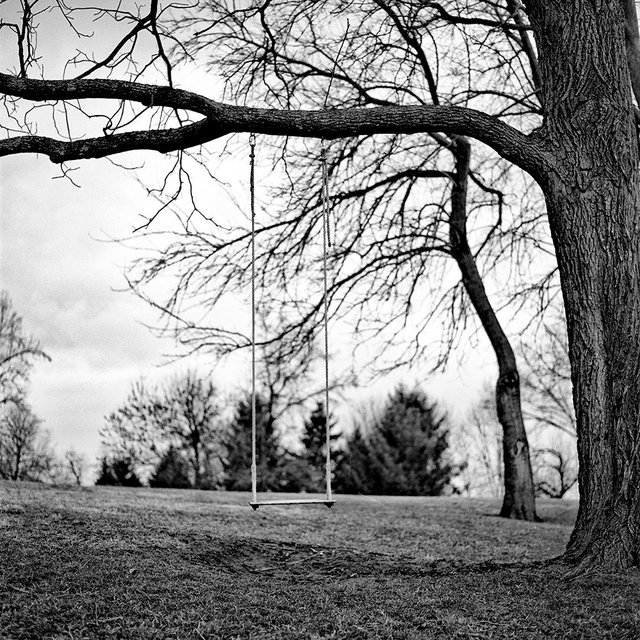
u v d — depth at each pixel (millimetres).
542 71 9750
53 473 37781
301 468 36312
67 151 9469
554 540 13641
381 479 37094
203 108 9375
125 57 9719
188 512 13281
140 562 8578
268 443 35875
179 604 7348
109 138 9547
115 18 9477
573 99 9359
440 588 8320
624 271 9055
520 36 15625
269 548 10750
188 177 10656
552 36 9547
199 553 9578
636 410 8836
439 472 38750
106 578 7859
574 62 9383
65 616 6785
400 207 16828
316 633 6859
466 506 19906
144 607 7172
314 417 38000
